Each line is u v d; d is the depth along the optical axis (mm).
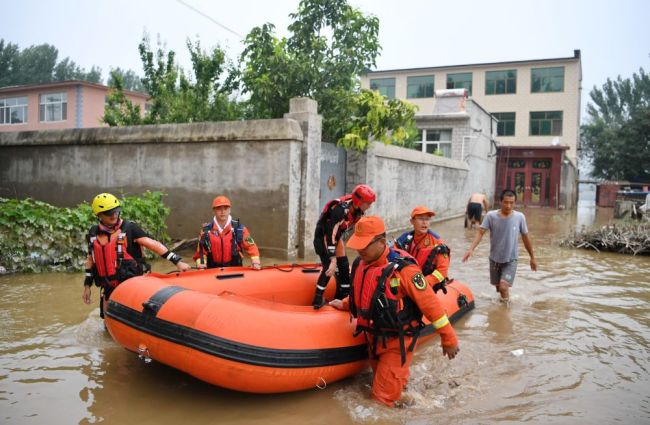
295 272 5398
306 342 3764
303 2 12297
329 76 12031
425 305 3684
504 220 6555
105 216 4480
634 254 11039
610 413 3613
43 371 4199
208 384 4070
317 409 3689
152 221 9062
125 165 10883
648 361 4605
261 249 9484
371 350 3912
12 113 29531
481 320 5871
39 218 7793
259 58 11945
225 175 9797
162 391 3924
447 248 4883
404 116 11344
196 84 13641
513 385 4082
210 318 3598
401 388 3771
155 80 14125
